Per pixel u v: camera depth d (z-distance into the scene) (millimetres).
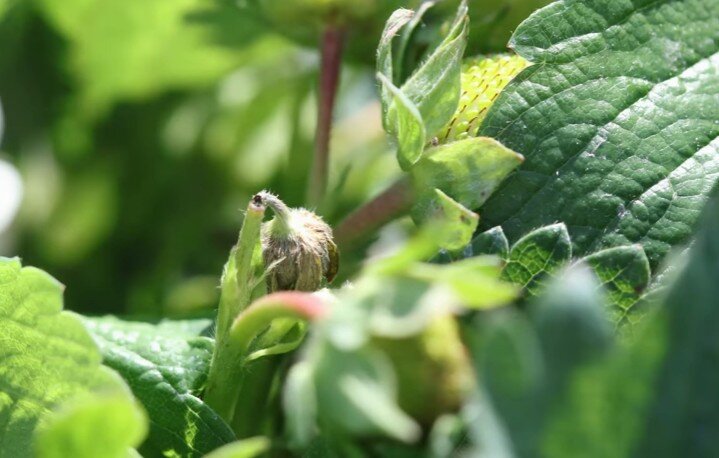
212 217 217
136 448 138
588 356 101
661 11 150
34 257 222
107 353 143
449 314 112
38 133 231
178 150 220
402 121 140
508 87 147
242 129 218
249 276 136
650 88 148
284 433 128
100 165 225
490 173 140
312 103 207
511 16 167
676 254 137
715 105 147
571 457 100
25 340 130
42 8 218
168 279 212
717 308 102
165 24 213
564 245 134
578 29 149
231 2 202
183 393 140
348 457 112
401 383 110
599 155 145
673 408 101
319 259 141
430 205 141
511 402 101
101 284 218
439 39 159
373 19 179
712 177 144
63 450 107
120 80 224
